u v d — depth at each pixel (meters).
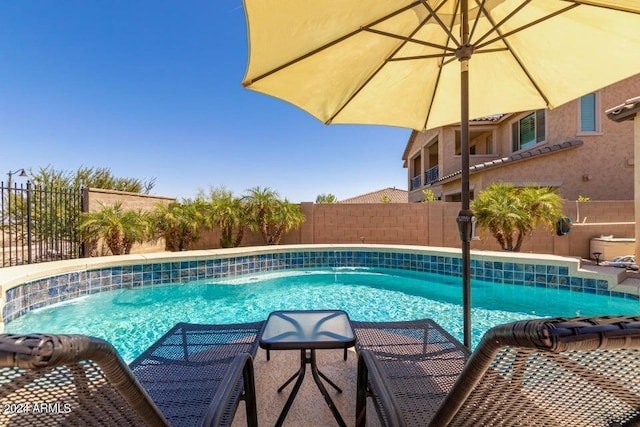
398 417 1.22
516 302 5.80
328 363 2.71
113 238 7.86
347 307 5.75
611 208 8.82
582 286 5.64
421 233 10.77
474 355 0.81
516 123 13.52
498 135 14.54
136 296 6.34
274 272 8.27
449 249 7.94
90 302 5.78
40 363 0.60
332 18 2.00
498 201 7.91
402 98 3.15
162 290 6.65
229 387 1.41
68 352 0.63
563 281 5.86
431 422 1.02
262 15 1.74
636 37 2.20
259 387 2.36
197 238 10.19
